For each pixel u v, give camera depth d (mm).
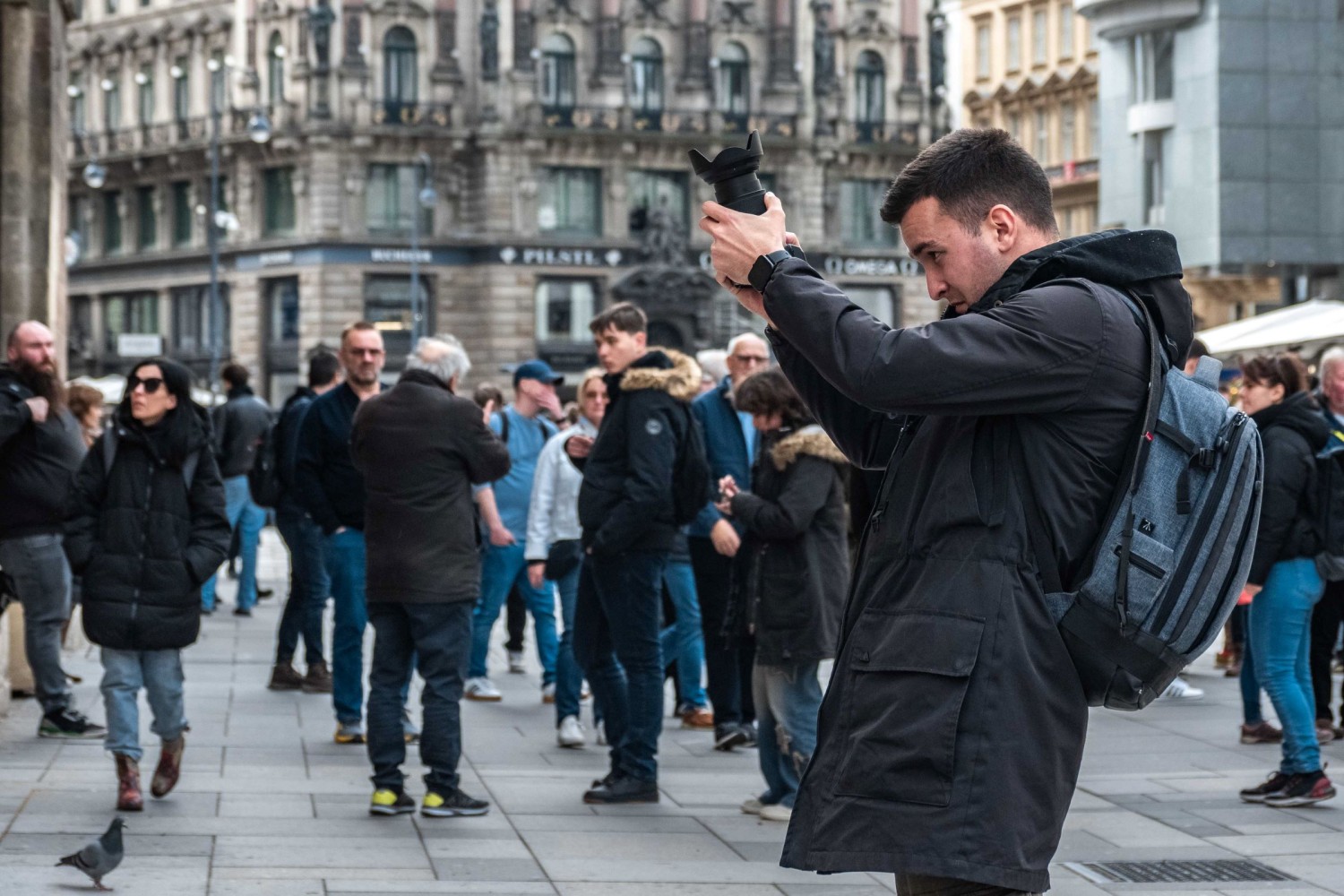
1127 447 3064
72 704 10336
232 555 19844
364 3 63500
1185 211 45125
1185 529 3064
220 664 14328
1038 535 3041
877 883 6832
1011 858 2943
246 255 65812
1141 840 7840
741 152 3250
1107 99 47156
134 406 8016
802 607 7750
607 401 8625
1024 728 2988
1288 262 44344
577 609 8773
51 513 10008
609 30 66375
